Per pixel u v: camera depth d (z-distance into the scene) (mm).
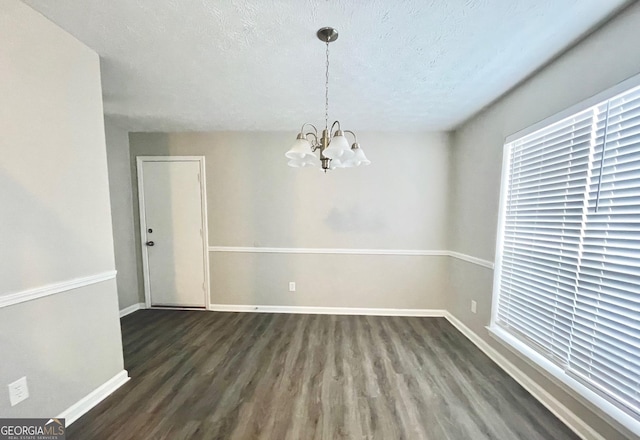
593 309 1529
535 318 1972
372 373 2148
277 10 1325
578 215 1624
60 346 1545
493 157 2445
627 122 1350
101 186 1812
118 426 1590
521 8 1308
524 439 1524
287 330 2939
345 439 1518
